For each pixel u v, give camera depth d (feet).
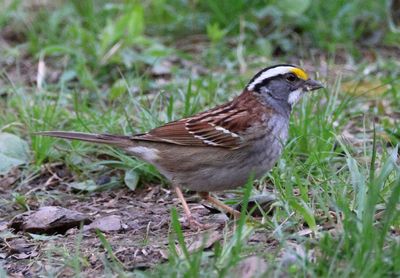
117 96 45.27
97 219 33.81
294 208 30.09
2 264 30.48
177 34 57.88
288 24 56.95
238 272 25.57
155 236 32.04
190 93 41.09
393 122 42.98
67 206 37.01
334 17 56.29
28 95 47.50
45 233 33.30
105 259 28.55
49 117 42.70
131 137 33.73
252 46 55.11
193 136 32.55
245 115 32.60
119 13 58.75
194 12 58.18
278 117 33.45
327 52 54.85
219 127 32.30
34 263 30.22
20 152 40.83
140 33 54.34
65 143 40.96
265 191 34.47
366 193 30.12
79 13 59.00
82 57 50.88
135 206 36.40
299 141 38.14
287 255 25.95
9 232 33.50
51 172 40.14
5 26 59.11
